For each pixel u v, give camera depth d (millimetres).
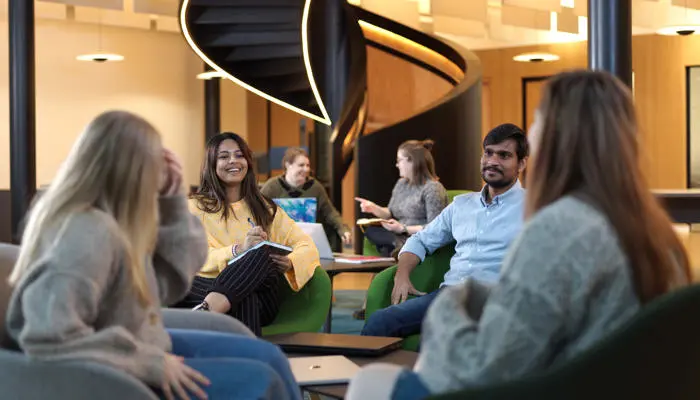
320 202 6887
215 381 2230
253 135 14859
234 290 3686
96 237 2027
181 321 2734
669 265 1677
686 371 1584
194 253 2506
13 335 2088
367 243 6766
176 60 13852
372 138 8391
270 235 4137
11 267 2375
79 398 1981
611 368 1518
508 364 1583
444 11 11148
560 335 1602
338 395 2480
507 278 1615
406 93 13828
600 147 1679
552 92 1753
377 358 2955
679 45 12852
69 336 1986
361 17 11359
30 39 8820
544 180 1722
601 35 5090
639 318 1500
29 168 8844
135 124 2137
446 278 4000
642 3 11711
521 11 11609
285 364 2477
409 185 6348
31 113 8844
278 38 10922
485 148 3863
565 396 1535
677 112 12906
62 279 1983
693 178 12930
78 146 2133
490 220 3891
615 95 1717
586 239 1592
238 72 11508
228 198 4125
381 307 4043
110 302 2125
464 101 8914
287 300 4070
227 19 10906
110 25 13109
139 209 2127
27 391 2016
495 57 13836
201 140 14164
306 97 11422
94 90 13016
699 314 1532
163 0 11609
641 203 1671
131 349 2076
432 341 1721
